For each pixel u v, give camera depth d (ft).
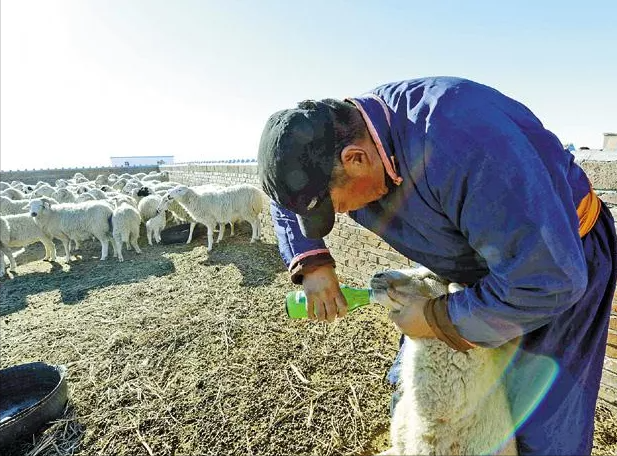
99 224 25.16
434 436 3.81
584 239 3.50
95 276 21.35
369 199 3.36
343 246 16.03
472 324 2.98
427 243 3.51
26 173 70.64
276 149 2.94
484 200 2.63
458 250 3.40
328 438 7.83
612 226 3.67
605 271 3.55
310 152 2.90
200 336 12.51
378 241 14.11
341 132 3.02
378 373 9.77
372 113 3.14
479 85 3.10
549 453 3.71
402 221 3.51
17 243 24.34
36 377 10.39
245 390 9.54
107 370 10.99
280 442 7.84
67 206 25.50
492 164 2.56
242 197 25.53
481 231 2.73
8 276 22.95
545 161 2.87
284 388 9.49
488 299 2.84
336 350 11.00
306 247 4.27
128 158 126.00
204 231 30.78
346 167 3.03
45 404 8.79
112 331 13.52
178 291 17.33
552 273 2.56
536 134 2.94
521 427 3.77
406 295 3.73
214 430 8.32
